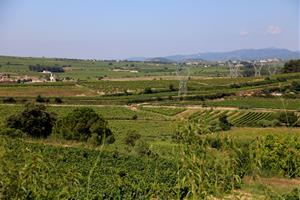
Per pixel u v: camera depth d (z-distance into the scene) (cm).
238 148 647
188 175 627
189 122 650
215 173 631
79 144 4722
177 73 19838
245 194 641
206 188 619
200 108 10456
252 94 11931
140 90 14500
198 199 611
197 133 643
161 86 15525
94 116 5197
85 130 5191
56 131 5344
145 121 9488
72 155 3688
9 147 664
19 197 567
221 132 659
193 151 635
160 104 11581
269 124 5406
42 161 616
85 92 14512
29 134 5628
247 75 17762
